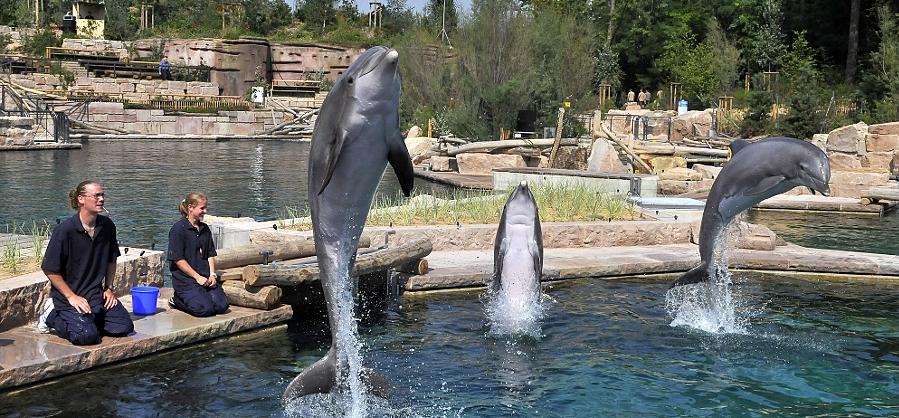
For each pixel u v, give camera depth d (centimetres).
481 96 3603
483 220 1416
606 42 6347
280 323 926
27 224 1636
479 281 1132
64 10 7000
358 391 679
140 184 2425
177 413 672
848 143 2850
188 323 847
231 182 2555
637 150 2886
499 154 2991
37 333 789
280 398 709
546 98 3641
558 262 1229
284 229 1300
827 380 786
